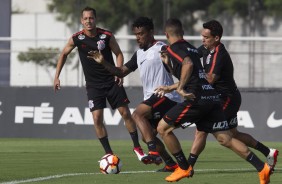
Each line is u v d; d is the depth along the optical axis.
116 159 30.44
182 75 25.94
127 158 37.84
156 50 31.34
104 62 29.94
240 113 48.53
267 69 54.12
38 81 55.94
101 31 34.19
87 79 34.28
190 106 26.27
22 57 56.03
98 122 34.03
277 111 48.06
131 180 28.77
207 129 26.70
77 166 34.06
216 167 33.38
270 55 54.03
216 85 30.58
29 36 81.12
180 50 26.14
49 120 50.88
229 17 84.88
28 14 81.31
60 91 50.75
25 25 81.31
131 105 49.56
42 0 90.31
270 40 52.19
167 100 31.30
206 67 30.12
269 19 83.31
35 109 51.06
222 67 30.08
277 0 82.69
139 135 49.44
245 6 84.00
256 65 54.12
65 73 54.62
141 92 49.53
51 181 28.61
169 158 31.23
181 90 25.98
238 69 54.12
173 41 26.70
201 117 26.64
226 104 30.69
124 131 49.66
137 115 31.23
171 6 84.31
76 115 50.41
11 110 51.41
